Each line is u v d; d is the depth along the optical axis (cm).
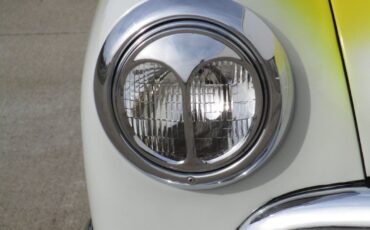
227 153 88
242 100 86
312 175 91
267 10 89
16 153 211
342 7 91
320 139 90
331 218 88
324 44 89
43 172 200
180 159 88
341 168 90
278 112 86
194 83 85
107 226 98
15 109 239
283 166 91
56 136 220
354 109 89
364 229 88
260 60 85
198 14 84
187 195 93
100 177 95
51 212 180
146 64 86
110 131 89
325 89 89
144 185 93
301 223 89
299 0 91
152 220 95
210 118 86
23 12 336
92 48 94
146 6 86
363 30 89
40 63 278
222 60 85
